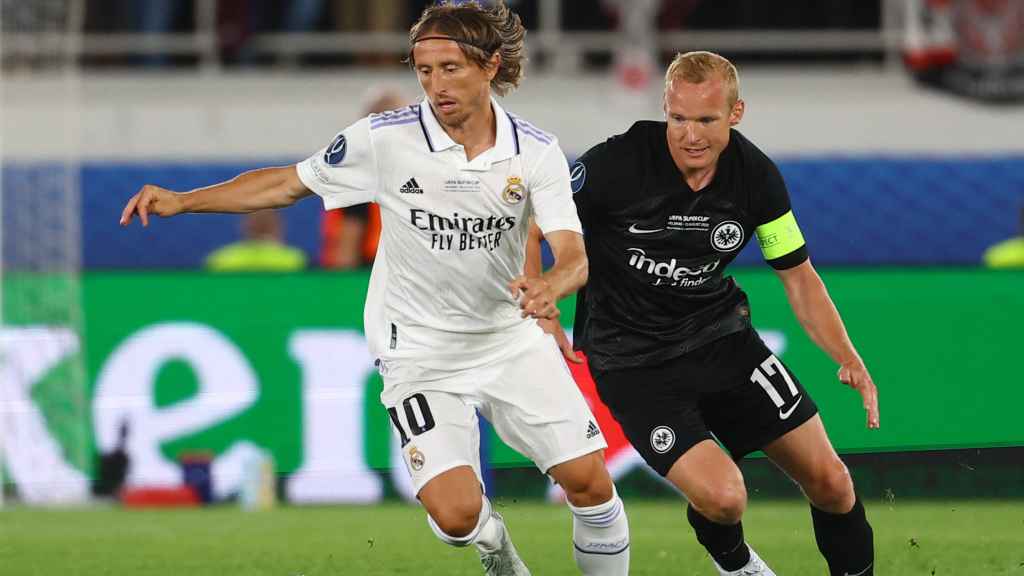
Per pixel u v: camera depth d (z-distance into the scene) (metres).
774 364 14.98
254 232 32.84
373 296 14.60
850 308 25.81
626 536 14.91
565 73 43.00
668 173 14.48
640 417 14.69
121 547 20.45
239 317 26.30
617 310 15.03
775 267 15.06
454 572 18.09
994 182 34.62
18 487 26.16
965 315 25.86
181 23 41.84
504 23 13.42
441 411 14.23
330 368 26.11
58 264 33.03
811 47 41.75
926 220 34.59
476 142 13.57
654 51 41.56
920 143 42.56
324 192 13.88
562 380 14.52
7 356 26.36
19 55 39.31
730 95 13.89
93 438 26.23
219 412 26.12
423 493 14.01
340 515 24.19
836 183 34.50
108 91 42.72
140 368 26.34
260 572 18.31
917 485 25.53
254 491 25.64
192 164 34.66
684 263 14.70
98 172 34.47
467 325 14.23
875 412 14.52
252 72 43.25
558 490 25.91
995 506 24.70
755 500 26.19
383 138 13.63
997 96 42.47
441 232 13.72
